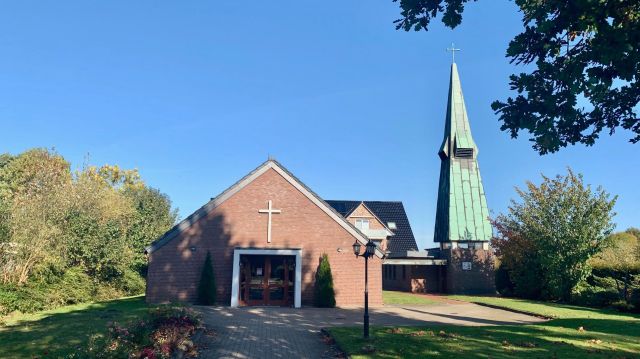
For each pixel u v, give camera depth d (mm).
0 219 18234
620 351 10617
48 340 11336
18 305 16969
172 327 11633
